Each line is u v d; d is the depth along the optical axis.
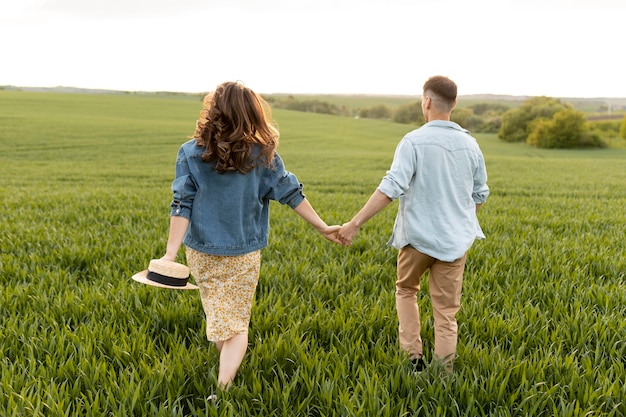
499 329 3.73
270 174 2.98
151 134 48.88
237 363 2.92
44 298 4.26
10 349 3.38
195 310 4.09
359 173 26.34
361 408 2.60
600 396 2.75
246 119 2.75
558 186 19.69
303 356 3.20
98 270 5.36
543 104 88.88
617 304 4.14
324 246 6.70
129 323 3.82
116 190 15.55
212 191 2.84
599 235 7.80
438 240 3.08
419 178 3.12
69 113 68.06
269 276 5.05
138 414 2.71
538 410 2.75
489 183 20.83
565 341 3.55
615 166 35.22
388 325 3.84
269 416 2.67
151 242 6.70
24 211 9.88
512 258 5.95
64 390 2.84
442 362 3.16
